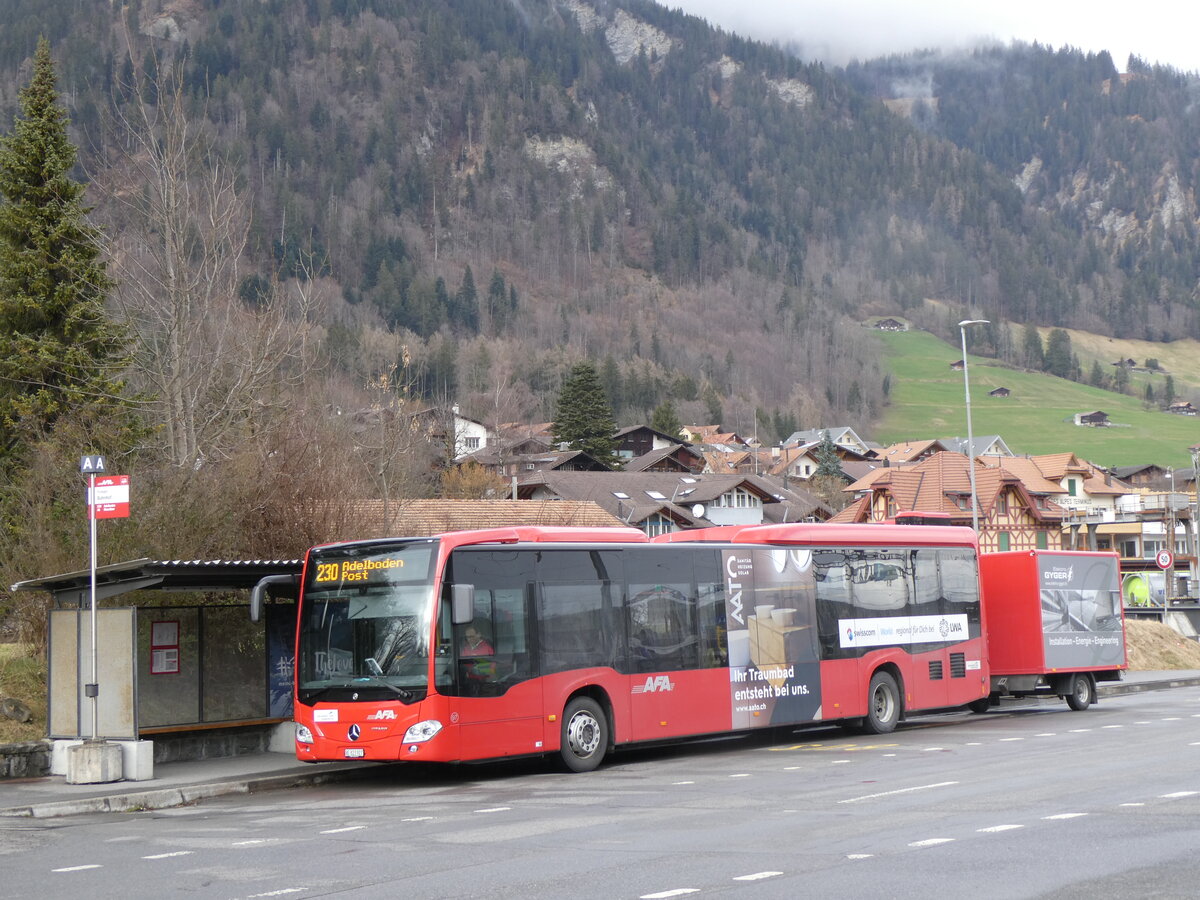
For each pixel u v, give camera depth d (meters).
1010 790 14.80
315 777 18.33
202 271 25.69
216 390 25.38
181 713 19.83
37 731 19.61
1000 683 28.08
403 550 17.72
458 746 17.14
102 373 28.42
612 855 11.18
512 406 124.81
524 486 92.50
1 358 29.44
